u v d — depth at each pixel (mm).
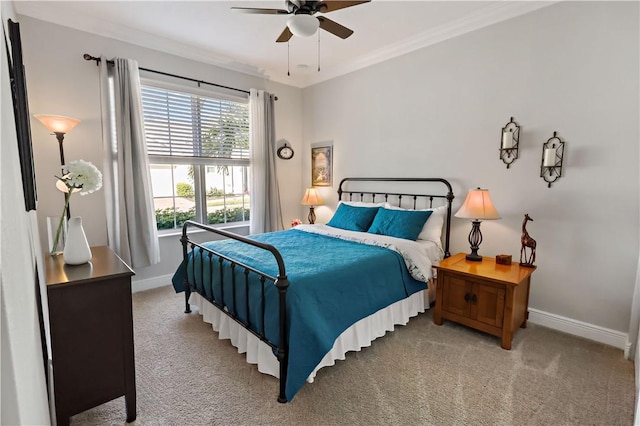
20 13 2611
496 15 2699
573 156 2412
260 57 3770
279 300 1687
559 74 2441
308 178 4770
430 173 3303
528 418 1624
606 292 2340
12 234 707
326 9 2057
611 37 2213
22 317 744
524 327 2604
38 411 866
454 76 3045
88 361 1495
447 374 1977
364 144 3939
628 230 2229
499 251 2854
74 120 2564
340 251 2541
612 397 1779
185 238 2789
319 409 1674
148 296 3227
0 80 719
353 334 2131
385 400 1744
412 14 2764
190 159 3738
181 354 2178
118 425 1568
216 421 1596
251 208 4191
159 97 3455
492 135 2828
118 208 3113
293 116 4688
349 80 4047
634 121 2164
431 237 2992
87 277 1482
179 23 2945
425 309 2918
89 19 2859
